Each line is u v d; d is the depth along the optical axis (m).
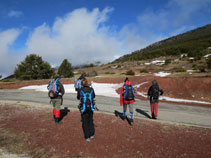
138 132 4.71
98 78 25.94
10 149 3.50
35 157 3.24
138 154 3.53
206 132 4.94
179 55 89.38
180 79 18.00
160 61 72.56
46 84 21.44
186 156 3.52
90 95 4.21
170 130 5.00
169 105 9.96
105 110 7.77
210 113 8.09
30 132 4.44
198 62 51.84
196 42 124.94
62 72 35.34
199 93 13.50
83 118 4.14
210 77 16.53
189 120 6.62
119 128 4.96
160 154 3.57
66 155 3.36
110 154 3.47
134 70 51.81
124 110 6.04
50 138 4.10
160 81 18.86
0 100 9.93
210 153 3.67
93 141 4.02
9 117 5.78
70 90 16.39
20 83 21.58
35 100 10.12
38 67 32.16
